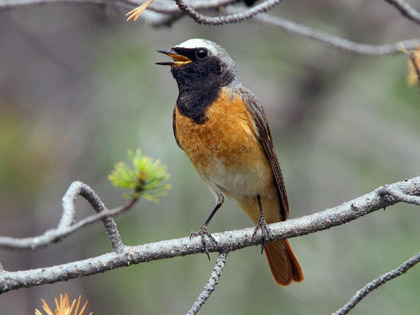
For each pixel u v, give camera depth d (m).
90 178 12.40
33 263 12.91
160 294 11.41
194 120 8.12
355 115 13.56
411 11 8.38
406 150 13.05
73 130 13.13
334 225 6.93
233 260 11.35
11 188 12.73
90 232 12.83
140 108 12.02
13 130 13.07
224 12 9.40
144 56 13.00
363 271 11.16
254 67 13.92
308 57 13.82
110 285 12.32
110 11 10.75
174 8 8.37
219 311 11.05
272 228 7.04
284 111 13.62
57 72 14.12
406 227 11.70
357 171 12.77
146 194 5.60
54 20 14.45
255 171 8.27
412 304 10.74
